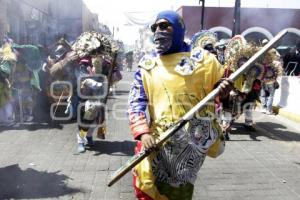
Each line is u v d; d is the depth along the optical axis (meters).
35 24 11.77
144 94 2.75
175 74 2.66
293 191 4.55
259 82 7.35
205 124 2.72
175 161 2.70
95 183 4.65
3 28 9.80
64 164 5.34
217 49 7.51
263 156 5.97
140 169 2.75
